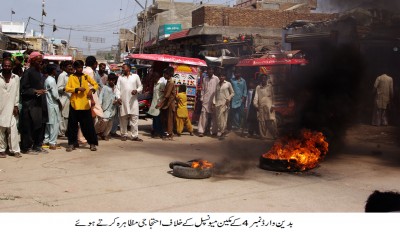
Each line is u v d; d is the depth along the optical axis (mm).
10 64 6977
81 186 5477
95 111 9070
